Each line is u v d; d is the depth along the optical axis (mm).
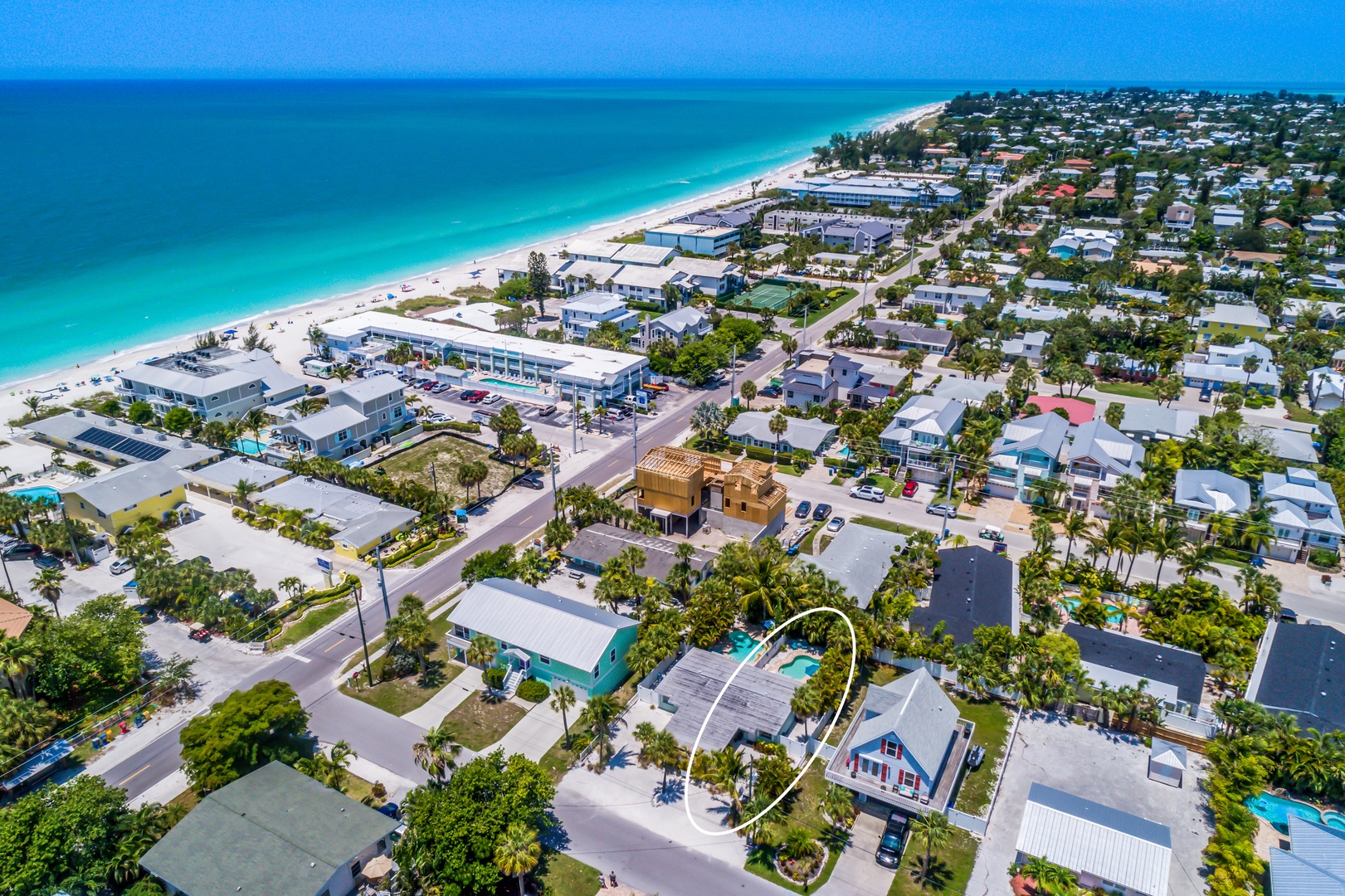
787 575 101688
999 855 72312
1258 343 194000
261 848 66812
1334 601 108375
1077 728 87938
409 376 188625
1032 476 137000
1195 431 150250
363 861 70812
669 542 117062
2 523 118750
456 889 65188
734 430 154750
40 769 78438
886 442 146875
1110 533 109312
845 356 189000
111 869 66438
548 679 92250
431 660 97875
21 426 158125
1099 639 95500
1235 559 118750
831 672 89312
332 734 86125
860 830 75562
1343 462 141000
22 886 63719
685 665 93438
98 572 115312
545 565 113312
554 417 168250
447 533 124625
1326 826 71062
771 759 76750
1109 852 68125
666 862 71812
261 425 157750
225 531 125562
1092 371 189875
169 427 155750
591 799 78312
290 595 109312
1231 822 71812
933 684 81875
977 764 82000
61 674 85938
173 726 87562
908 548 110312
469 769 72375
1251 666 92562
